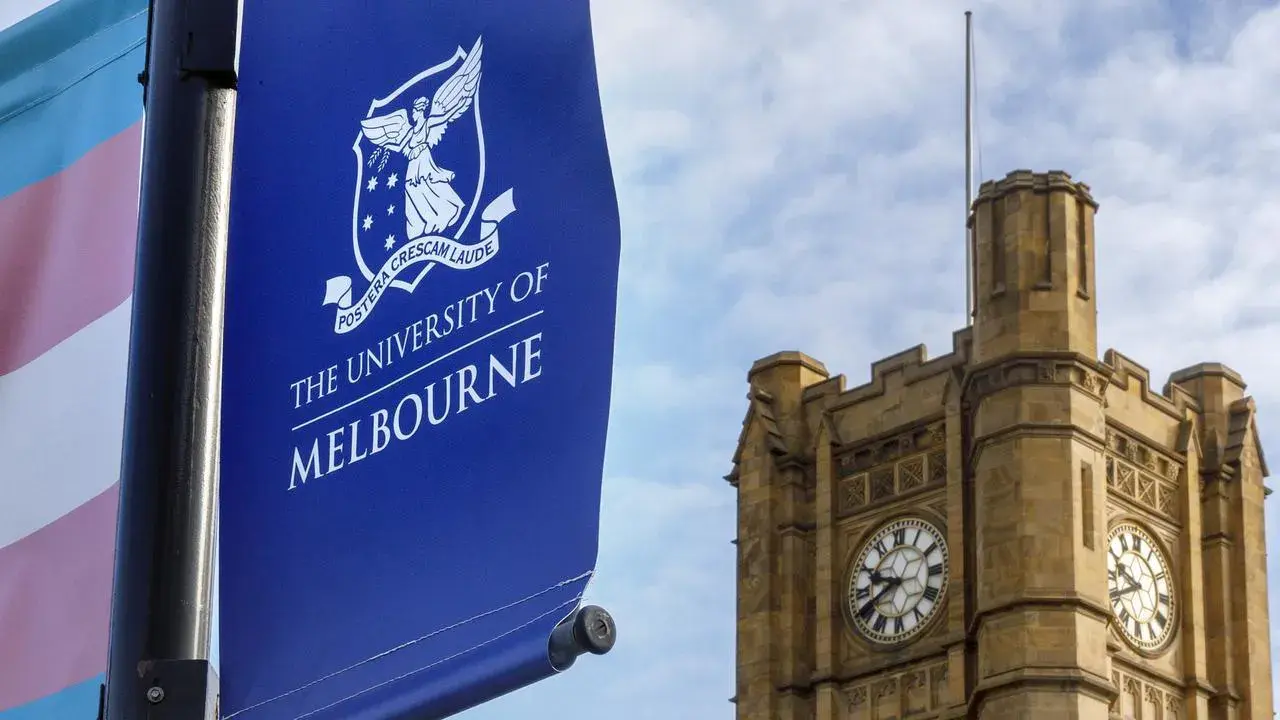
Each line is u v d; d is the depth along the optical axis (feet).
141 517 32.22
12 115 49.34
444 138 36.88
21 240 48.93
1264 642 301.22
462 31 37.17
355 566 35.73
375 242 37.27
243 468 37.32
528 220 35.53
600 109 35.17
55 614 47.01
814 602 305.32
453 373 35.68
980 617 280.51
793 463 311.06
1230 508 307.37
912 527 295.69
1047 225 294.87
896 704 289.74
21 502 47.98
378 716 34.55
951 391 295.69
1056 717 270.87
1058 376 286.87
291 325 37.76
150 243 33.63
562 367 34.45
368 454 36.19
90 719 46.39
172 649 31.53
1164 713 290.35
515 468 34.47
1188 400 310.45
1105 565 282.97
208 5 34.27
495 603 34.04
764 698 302.04
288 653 35.96
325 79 38.68
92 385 47.83
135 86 48.80
